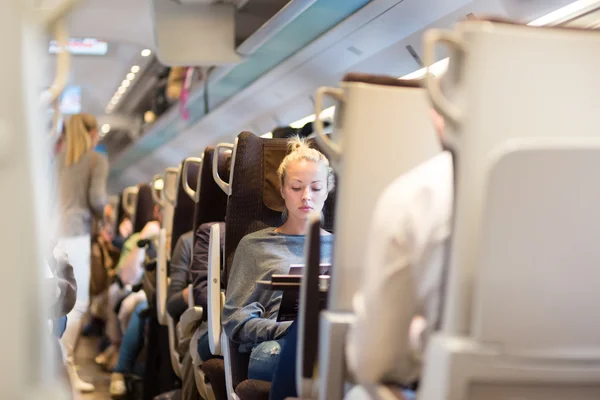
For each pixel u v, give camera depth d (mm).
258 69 8812
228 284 3492
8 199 1157
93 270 8102
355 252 2227
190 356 4535
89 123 6484
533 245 1487
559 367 1544
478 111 1536
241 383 3152
